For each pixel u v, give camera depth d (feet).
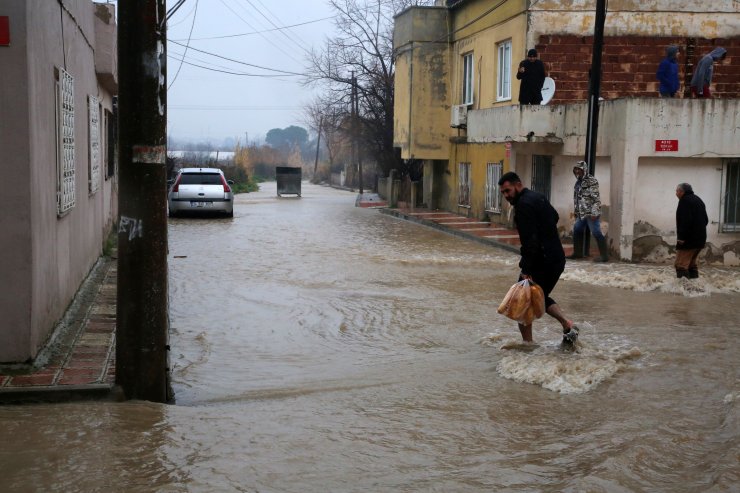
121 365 20.75
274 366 25.32
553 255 27.02
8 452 16.79
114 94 58.13
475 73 78.59
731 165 51.78
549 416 20.07
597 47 50.96
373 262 48.37
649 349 26.96
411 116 86.79
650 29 65.36
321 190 178.70
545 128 57.16
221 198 78.74
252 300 35.83
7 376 21.61
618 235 51.65
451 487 15.44
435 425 19.34
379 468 16.40
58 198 27.76
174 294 37.11
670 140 50.62
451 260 49.78
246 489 15.16
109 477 15.57
